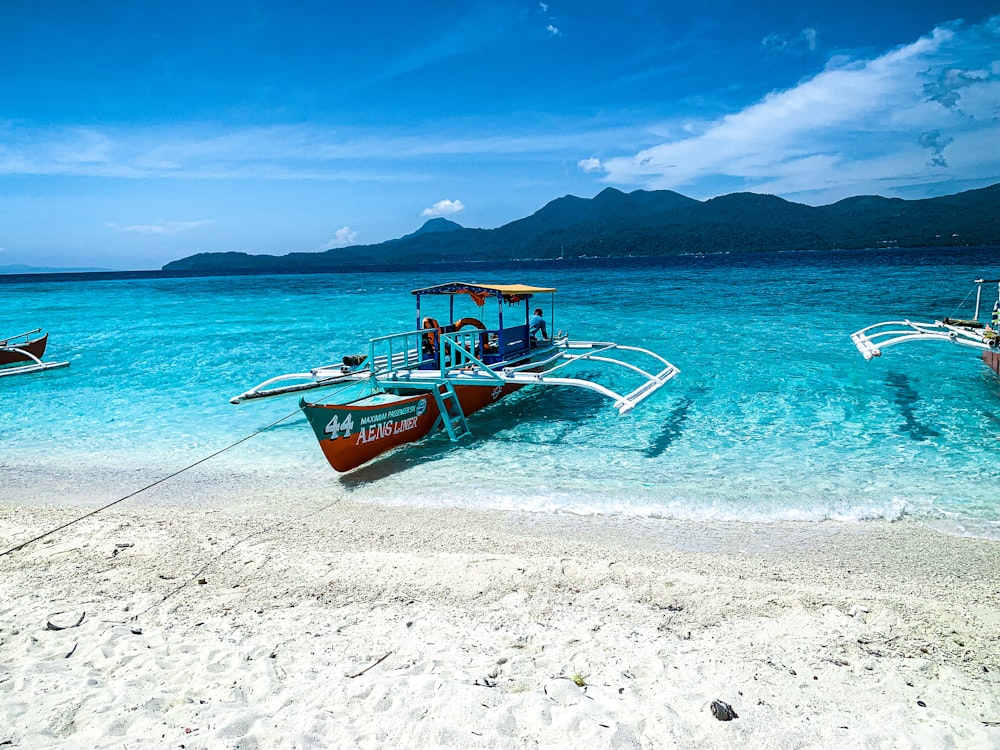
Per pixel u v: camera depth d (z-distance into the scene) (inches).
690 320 1062.4
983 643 177.3
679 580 220.2
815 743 132.3
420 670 165.6
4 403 545.3
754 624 189.8
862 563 242.1
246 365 731.4
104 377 661.9
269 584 223.9
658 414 477.7
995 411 461.7
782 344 788.0
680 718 141.1
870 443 395.2
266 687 155.7
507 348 522.3
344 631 189.6
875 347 534.3
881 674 161.5
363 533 274.8
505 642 181.9
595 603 205.5
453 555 245.4
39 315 1488.7
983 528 273.6
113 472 370.6
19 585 225.1
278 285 2908.5
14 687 156.0
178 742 131.3
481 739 132.3
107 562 244.7
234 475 361.4
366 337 968.3
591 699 149.7
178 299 2023.9
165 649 177.6
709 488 327.3
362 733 135.3
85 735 135.0
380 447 382.0
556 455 386.6
